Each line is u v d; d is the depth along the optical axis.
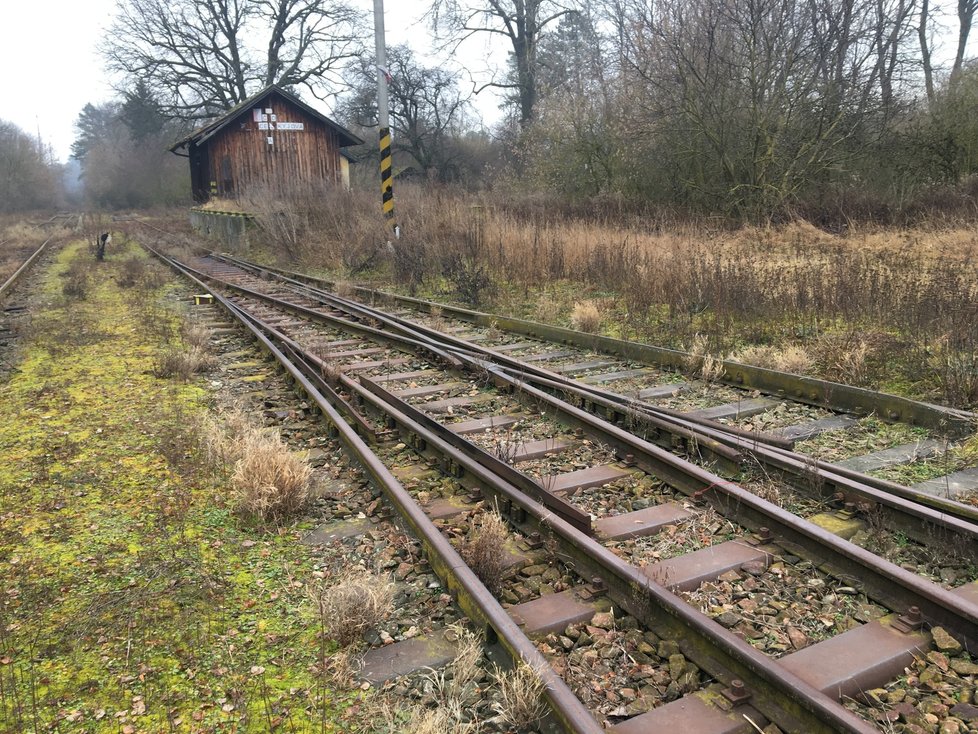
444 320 13.32
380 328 12.54
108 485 5.83
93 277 19.89
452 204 23.22
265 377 9.21
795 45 21.53
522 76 45.03
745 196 22.84
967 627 3.61
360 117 55.34
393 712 3.28
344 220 23.17
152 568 4.51
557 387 7.87
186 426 7.11
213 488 5.76
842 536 4.75
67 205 98.06
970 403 7.23
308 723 3.24
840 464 5.97
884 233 17.55
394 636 3.85
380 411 7.32
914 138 22.62
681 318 11.30
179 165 76.44
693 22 23.00
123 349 10.84
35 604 4.16
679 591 4.17
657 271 13.32
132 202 81.12
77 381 9.00
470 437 6.80
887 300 10.23
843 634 3.70
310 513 5.33
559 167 28.64
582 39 42.59
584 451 6.41
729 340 10.16
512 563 4.50
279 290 17.45
